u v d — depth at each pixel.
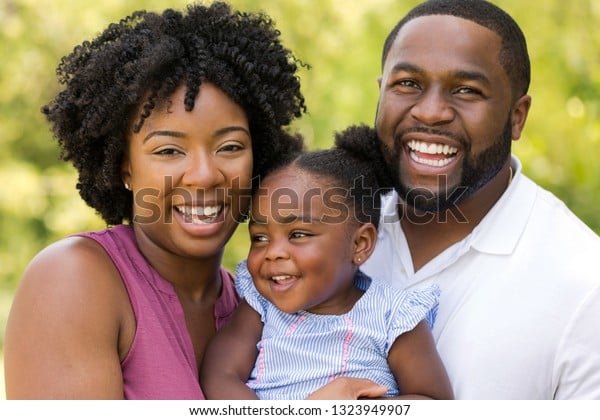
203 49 3.76
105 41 4.04
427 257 4.38
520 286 4.06
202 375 3.98
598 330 3.94
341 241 4.12
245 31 4.04
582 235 4.20
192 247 3.75
